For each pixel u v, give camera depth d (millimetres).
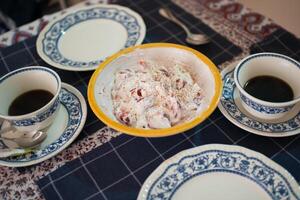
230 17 646
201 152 423
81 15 653
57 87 459
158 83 458
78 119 482
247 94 440
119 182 424
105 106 448
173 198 389
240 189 393
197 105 448
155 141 466
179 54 495
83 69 547
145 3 698
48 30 623
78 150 462
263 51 568
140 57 503
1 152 441
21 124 439
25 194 425
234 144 451
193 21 643
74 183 427
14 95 484
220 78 452
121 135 477
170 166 413
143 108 436
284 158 430
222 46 588
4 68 589
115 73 491
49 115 448
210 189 395
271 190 384
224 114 464
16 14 1002
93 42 607
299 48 570
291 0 652
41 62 594
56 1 1180
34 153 447
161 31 631
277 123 452
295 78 461
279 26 617
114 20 642
